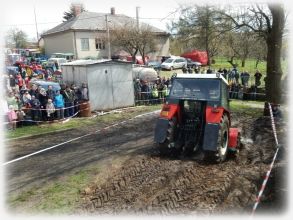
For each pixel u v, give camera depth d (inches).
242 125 592.4
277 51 642.2
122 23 1838.1
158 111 749.3
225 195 287.9
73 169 375.6
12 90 654.5
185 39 725.9
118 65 770.8
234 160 388.2
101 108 756.6
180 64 1593.3
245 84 1015.6
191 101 395.5
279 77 648.4
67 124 610.9
